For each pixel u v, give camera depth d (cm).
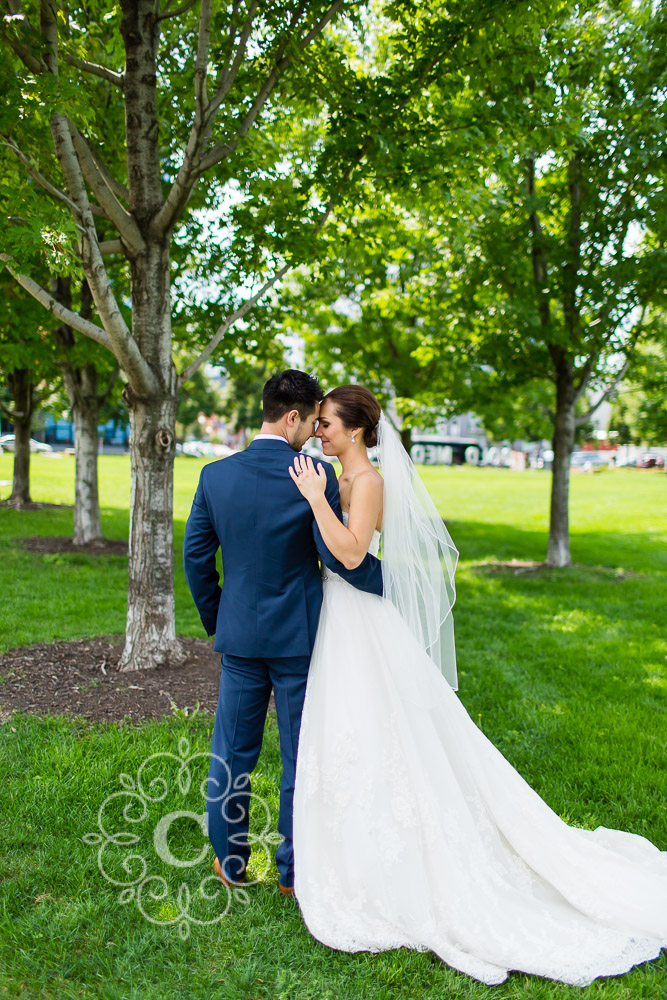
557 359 938
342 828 237
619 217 800
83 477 998
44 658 477
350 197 515
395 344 1234
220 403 5931
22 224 373
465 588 848
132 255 441
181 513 1513
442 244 884
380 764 239
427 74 463
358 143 475
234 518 239
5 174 421
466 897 232
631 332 927
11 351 800
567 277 834
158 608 462
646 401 1224
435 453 5669
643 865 267
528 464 5141
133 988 206
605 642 613
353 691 245
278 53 453
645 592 838
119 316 397
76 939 225
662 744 391
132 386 441
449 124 488
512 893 243
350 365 1273
